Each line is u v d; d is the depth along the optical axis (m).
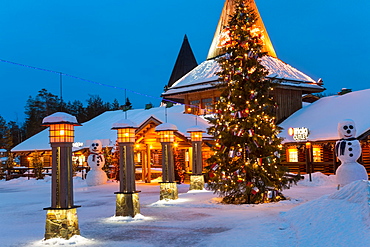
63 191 10.70
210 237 10.50
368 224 8.09
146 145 31.86
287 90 36.56
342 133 19.66
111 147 38.06
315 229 9.31
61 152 10.78
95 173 31.44
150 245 9.86
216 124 18.58
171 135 19.09
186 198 19.88
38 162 40.69
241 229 11.30
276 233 10.22
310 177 25.19
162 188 18.89
